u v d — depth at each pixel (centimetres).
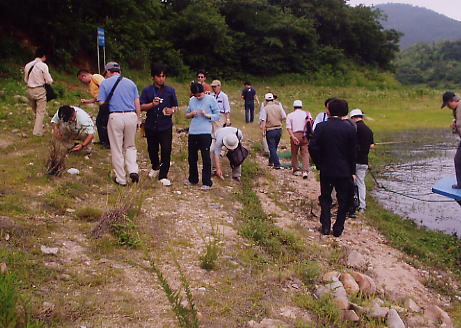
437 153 1341
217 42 3375
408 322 448
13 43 1870
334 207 757
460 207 864
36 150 806
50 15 2033
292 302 433
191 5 3316
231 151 803
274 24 3791
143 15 2752
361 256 570
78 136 800
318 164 640
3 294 321
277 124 977
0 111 1102
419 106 2692
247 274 475
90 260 446
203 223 595
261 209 700
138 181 691
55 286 386
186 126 1292
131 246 489
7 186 607
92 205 598
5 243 441
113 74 671
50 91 915
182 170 837
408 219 791
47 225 503
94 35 2216
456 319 484
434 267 614
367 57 5241
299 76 3950
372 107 2591
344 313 423
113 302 375
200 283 435
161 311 373
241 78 3631
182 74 3041
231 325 371
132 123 667
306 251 569
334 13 4762
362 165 753
